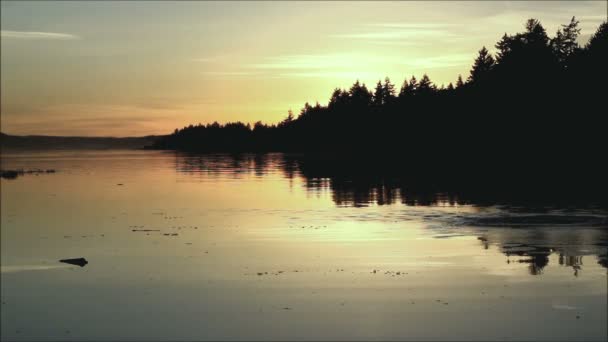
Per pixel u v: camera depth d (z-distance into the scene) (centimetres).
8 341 1772
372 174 8562
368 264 2538
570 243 2905
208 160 17162
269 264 2595
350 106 19838
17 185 8712
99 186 8088
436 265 2488
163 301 2098
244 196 5966
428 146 13138
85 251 3109
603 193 5241
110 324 1883
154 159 19800
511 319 1814
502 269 2395
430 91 15362
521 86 9781
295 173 9544
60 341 1761
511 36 10875
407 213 4197
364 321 1820
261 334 1745
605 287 2116
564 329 1720
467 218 3850
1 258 2988
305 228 3622
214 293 2166
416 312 1892
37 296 2245
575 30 10238
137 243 3291
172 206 5247
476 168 8812
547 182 6444
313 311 1925
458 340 1659
